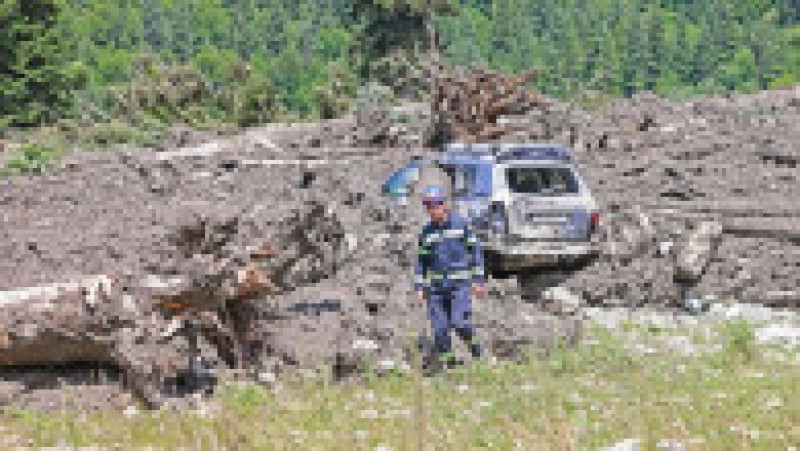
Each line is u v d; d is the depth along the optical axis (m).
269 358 30.83
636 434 23.38
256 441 22.91
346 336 33.66
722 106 73.75
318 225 32.56
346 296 38.03
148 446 23.30
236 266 29.22
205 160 65.81
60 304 28.28
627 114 72.81
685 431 23.72
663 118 71.19
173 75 119.56
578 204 45.41
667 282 45.25
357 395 28.61
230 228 29.36
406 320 35.81
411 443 22.50
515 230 44.75
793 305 44.97
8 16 143.88
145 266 39.09
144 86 113.81
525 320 35.53
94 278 28.98
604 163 60.31
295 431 24.06
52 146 81.25
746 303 45.44
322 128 79.69
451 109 70.38
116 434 24.41
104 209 53.91
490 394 28.50
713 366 32.78
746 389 28.66
